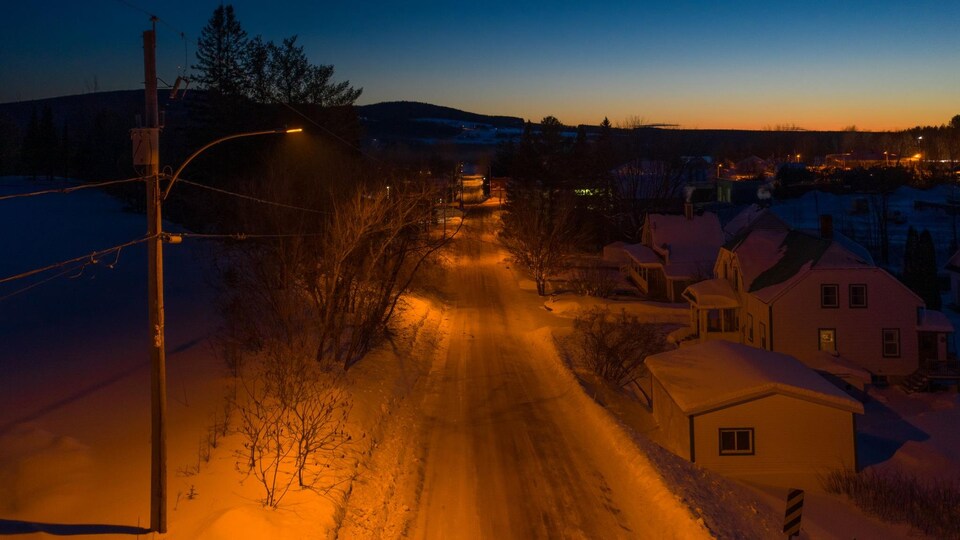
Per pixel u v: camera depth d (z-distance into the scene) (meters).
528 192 67.44
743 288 36.91
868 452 23.94
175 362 21.88
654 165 76.44
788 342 32.50
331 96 54.66
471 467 18.19
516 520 14.85
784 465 20.95
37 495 11.95
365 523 13.94
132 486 12.81
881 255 64.31
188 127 55.44
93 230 53.16
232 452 14.87
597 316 35.00
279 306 24.92
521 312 45.09
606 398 25.75
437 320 41.06
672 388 22.52
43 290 33.19
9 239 47.12
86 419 16.20
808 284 32.28
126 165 75.12
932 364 30.88
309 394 19.16
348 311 30.66
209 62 53.56
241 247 32.31
